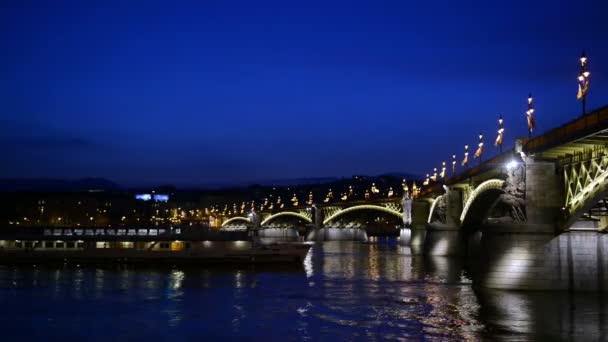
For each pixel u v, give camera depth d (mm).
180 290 81438
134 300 73062
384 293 77312
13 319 61562
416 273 103000
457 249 140375
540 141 70625
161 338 53344
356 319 60031
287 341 51406
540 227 70500
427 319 59281
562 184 71250
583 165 66000
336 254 161625
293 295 76438
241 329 56344
